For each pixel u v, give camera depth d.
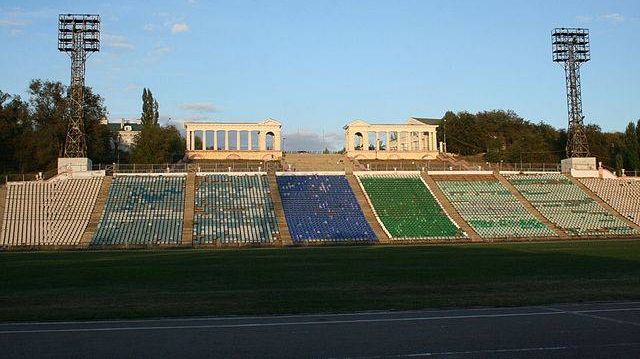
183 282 33.81
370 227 84.94
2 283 33.84
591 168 110.44
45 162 118.31
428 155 139.12
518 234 85.25
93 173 94.12
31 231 77.00
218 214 85.31
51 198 85.44
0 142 114.75
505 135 186.75
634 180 107.75
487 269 39.91
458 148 174.12
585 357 15.41
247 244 76.81
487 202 96.44
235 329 19.16
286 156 135.12
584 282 31.30
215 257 54.41
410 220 88.25
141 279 35.75
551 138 166.12
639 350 16.06
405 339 17.53
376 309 22.83
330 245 75.81
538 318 20.72
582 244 69.44
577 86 114.88
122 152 144.38
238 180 97.06
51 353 16.11
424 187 100.69
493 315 21.36
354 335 18.12
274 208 88.56
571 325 19.47
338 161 130.75
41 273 39.84
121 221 81.00
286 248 69.19
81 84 97.00
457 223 88.19
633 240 78.12
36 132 121.19
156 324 20.08
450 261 46.97
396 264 44.72
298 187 96.50
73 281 34.75
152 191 90.62
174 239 77.00
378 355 15.67
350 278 35.09
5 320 20.97
